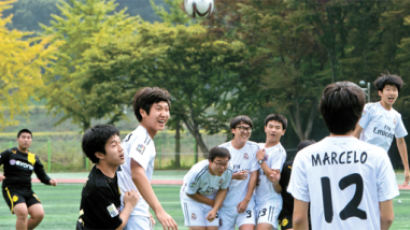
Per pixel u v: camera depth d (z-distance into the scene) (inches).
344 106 446.0
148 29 4901.6
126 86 5118.1
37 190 2501.2
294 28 4399.6
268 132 944.9
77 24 5580.7
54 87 5442.9
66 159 5526.6
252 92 4985.2
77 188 2618.1
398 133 1065.5
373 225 447.8
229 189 957.8
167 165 5378.9
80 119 5438.0
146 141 646.5
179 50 4731.8
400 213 1573.6
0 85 5349.4
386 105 1026.1
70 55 5634.8
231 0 4724.4
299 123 4793.3
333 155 456.8
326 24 4522.6
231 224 975.0
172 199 2041.1
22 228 1069.1
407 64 4503.0
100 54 4943.4
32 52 5211.6
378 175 450.9
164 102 660.7
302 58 4837.6
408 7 4379.9
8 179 1100.5
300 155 472.4
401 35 4603.8
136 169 629.3
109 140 572.4
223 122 5201.8
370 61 4601.4
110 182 575.8
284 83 4505.4
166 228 602.5
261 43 4820.4
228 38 4901.6
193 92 5162.4
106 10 5693.9
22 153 1124.5
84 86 5132.9
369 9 4463.6
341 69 4667.8
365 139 1043.3
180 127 5541.3
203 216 957.2
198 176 912.3
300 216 467.2
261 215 935.0
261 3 4606.3
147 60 4709.6
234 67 4891.7
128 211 594.9
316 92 4586.6
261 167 928.3
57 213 1636.3
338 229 447.8
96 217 566.3
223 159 887.7
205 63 4889.3
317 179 458.0
